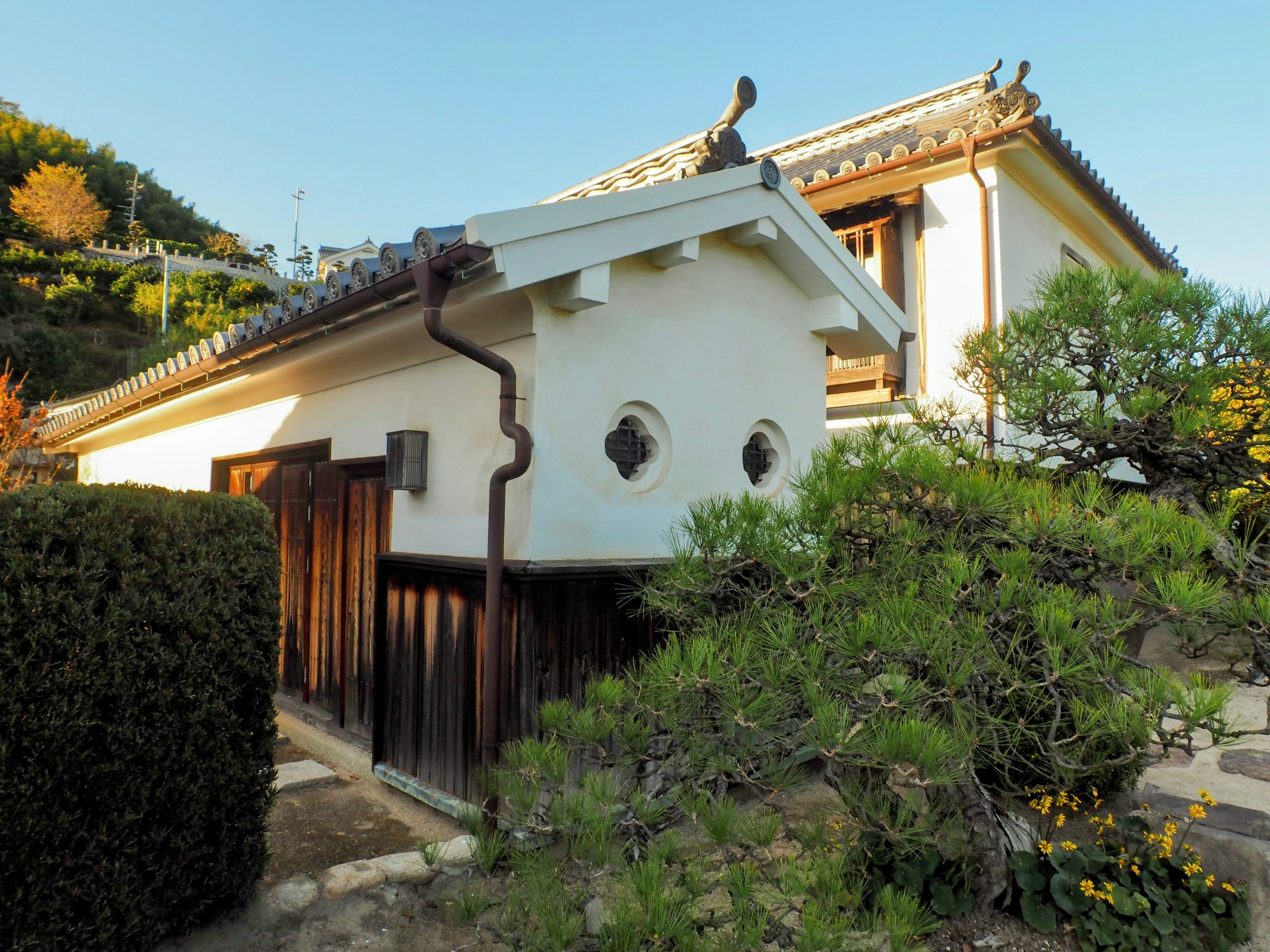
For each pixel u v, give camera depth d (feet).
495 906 7.99
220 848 9.03
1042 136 23.11
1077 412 14.53
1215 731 7.07
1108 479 19.45
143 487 9.07
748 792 13.30
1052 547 8.84
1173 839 10.62
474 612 12.57
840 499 9.67
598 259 11.96
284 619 19.85
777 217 15.29
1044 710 8.57
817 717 7.14
